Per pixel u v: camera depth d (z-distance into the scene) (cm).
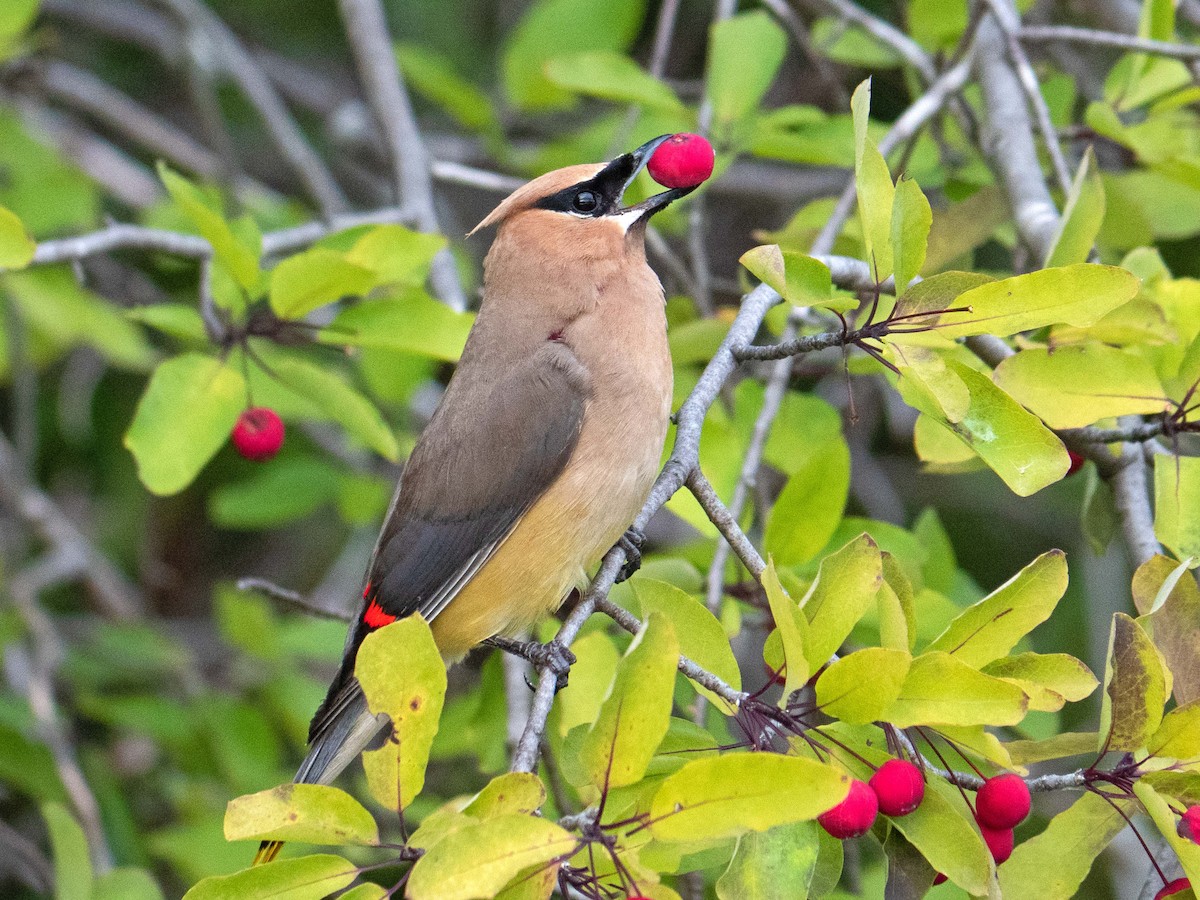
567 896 530
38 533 1289
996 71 923
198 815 1102
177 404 883
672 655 524
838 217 852
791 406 898
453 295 1070
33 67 1293
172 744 1162
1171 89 934
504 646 783
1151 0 891
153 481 870
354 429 898
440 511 778
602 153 1214
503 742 877
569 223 814
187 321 907
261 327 894
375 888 512
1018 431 613
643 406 774
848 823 545
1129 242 919
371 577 798
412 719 548
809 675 565
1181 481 671
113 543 1423
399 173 1120
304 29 1538
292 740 1192
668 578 782
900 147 997
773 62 996
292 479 1243
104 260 1305
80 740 1284
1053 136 845
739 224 1418
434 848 497
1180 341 739
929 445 709
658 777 575
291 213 1303
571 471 763
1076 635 1198
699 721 751
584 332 786
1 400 1471
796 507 799
